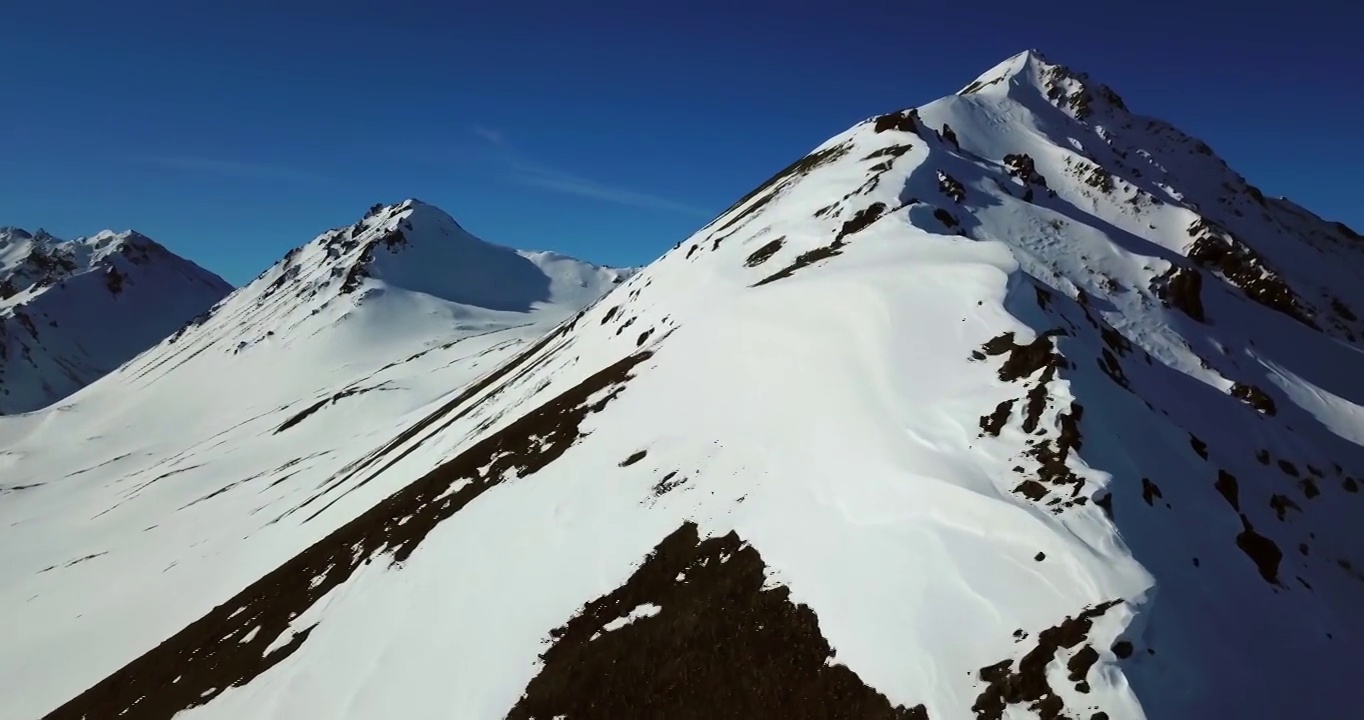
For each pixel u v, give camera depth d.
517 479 38.12
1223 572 19.59
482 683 23.69
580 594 25.70
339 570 40.97
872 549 20.30
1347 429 44.66
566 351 77.00
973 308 28.30
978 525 19.06
